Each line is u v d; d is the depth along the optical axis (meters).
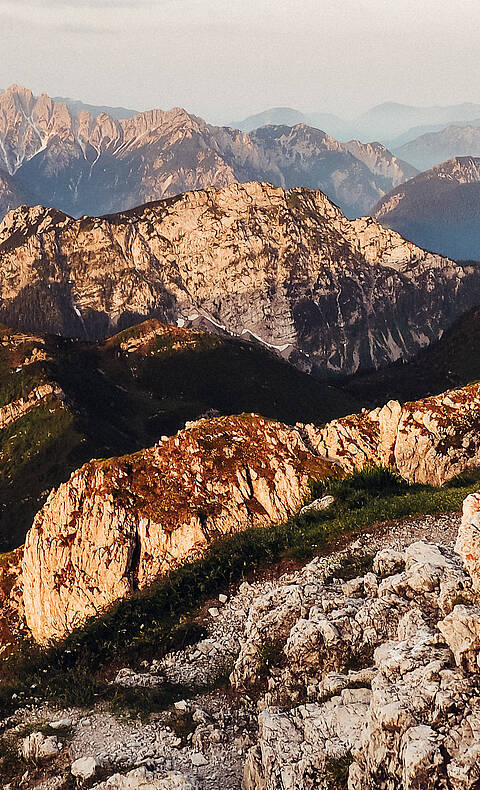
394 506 31.95
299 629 21.81
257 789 18.17
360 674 19.53
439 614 20.16
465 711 16.27
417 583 21.52
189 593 30.08
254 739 20.44
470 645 17.45
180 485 39.44
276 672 22.08
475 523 21.47
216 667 25.06
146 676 24.83
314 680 21.06
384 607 21.50
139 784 18.42
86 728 21.95
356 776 16.59
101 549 37.62
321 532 31.72
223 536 37.31
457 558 22.38
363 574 25.36
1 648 39.16
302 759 17.58
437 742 15.73
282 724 18.92
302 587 24.44
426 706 16.70
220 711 21.94
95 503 38.56
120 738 21.22
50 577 38.62
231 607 28.55
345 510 34.88
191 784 18.44
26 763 20.62
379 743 16.55
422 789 15.29
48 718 22.95
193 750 20.34
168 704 22.92
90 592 37.47
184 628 27.42
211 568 31.55
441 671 17.33
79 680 24.95
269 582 29.39
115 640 27.84
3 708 24.11
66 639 30.11
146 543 37.91
